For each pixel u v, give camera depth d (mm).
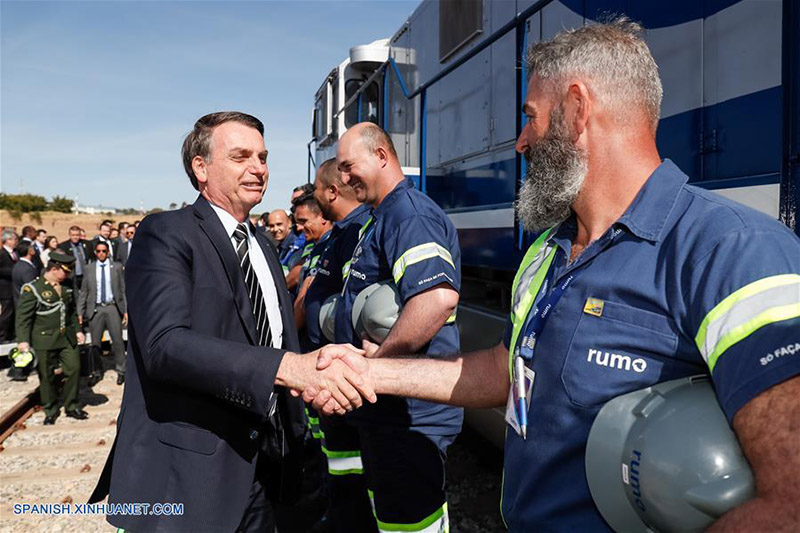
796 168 1767
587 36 1182
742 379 840
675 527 924
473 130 4176
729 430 896
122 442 1745
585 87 1150
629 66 1146
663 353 998
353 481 2928
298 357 1626
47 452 4871
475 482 3971
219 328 1788
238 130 1928
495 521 3418
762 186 1968
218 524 1703
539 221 1280
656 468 926
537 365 1175
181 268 1754
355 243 3064
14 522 3654
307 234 4570
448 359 1605
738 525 792
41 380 5594
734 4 2174
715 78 2258
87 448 4965
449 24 4480
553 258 1294
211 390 1607
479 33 4043
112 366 8141
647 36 2594
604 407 1035
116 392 6785
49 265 5641
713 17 2273
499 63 3811
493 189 3912
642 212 1083
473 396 1529
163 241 1767
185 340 1611
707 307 924
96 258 7090
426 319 2131
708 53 2293
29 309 5516
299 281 4273
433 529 2385
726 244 938
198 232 1847
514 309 1362
